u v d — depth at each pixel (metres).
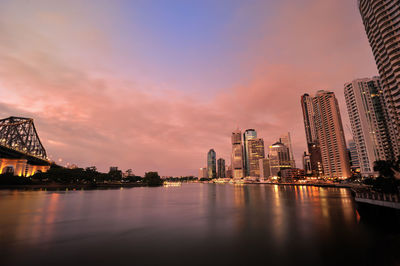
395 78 116.88
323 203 66.50
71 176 174.88
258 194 114.81
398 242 25.78
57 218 42.47
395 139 181.38
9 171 171.62
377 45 129.25
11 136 199.25
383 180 53.84
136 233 31.28
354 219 39.91
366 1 135.62
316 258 21.50
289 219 41.34
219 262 20.84
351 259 21.06
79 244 26.19
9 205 60.03
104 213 48.88
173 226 35.84
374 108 192.25
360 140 196.50
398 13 115.56
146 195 106.94
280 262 20.66
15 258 21.67
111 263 20.53
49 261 20.95
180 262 20.83
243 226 35.81
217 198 92.00
